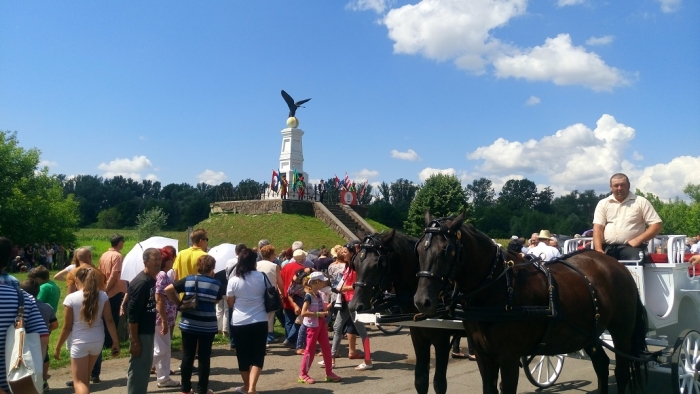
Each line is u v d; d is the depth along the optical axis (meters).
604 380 6.83
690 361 7.03
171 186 160.12
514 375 5.27
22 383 4.53
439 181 51.22
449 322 5.82
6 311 4.47
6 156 43.78
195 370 9.39
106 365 9.66
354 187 47.50
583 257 6.52
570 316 5.63
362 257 6.30
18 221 42.22
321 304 8.97
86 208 138.75
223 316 12.25
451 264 4.99
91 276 6.43
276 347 11.65
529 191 140.12
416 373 6.40
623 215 7.47
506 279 5.34
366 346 9.72
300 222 39.78
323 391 8.22
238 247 10.88
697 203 67.56
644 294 7.10
